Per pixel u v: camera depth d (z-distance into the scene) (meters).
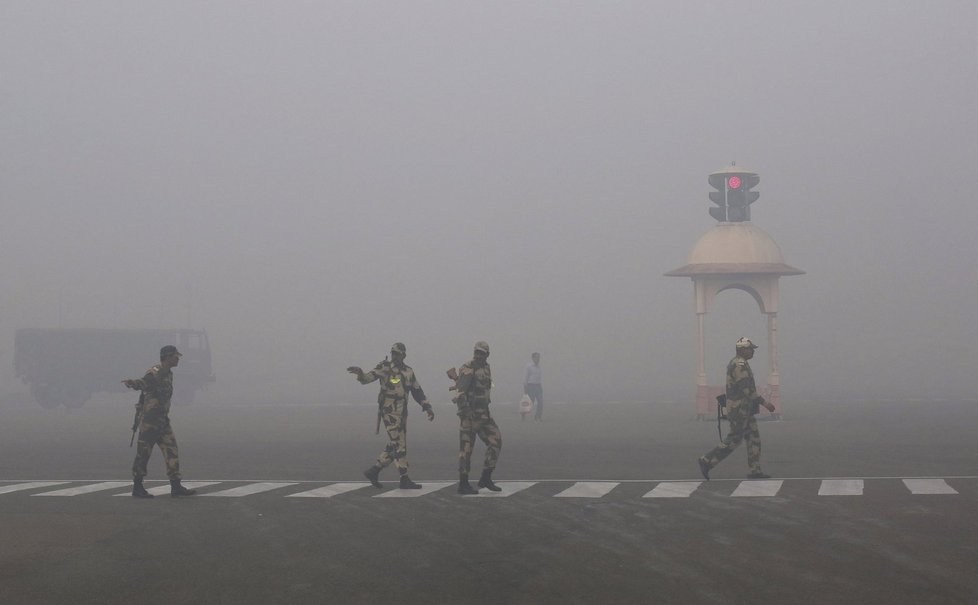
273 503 13.00
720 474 15.60
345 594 7.88
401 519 11.59
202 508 12.60
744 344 14.95
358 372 14.32
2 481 15.80
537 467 17.11
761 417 27.95
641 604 7.42
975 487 13.60
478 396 13.85
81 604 7.62
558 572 8.55
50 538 10.46
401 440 14.40
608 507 12.27
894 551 9.16
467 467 13.79
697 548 9.50
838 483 14.16
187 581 8.38
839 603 7.32
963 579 8.02
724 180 29.70
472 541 10.10
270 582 8.32
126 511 12.37
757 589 7.80
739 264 28.30
